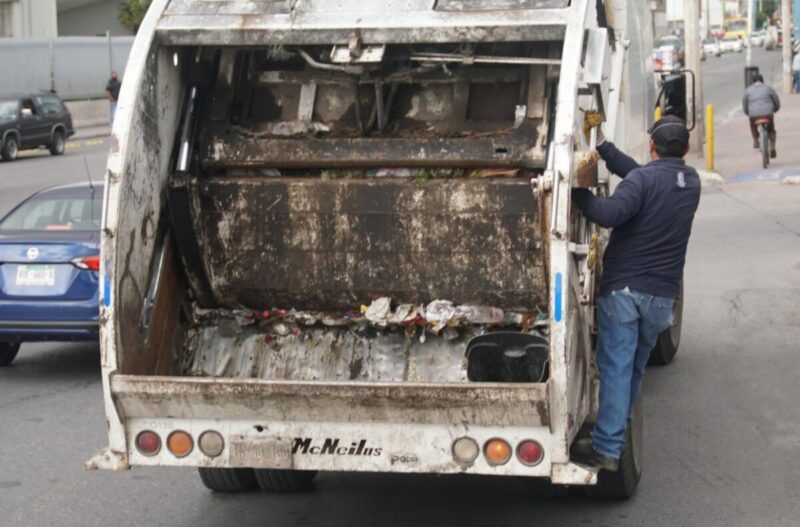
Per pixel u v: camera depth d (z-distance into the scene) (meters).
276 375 6.97
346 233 6.81
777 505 7.15
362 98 6.98
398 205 6.69
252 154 6.82
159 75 6.52
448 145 6.59
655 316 6.46
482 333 6.79
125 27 59.69
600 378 6.48
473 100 6.87
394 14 6.29
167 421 5.95
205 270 6.95
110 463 6.01
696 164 26.20
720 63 76.56
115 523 7.19
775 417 9.00
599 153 6.92
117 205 5.98
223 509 7.43
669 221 6.40
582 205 6.23
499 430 5.67
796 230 17.31
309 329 7.07
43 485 7.95
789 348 11.08
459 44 6.66
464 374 6.81
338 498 7.62
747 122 36.72
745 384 9.95
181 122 6.80
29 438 9.07
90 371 11.56
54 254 10.63
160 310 6.63
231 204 6.82
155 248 6.59
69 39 47.28
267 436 5.87
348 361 6.97
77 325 10.59
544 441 5.63
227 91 6.93
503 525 6.99
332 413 5.76
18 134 35.03
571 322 5.82
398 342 6.97
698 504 7.21
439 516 7.20
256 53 7.09
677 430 8.76
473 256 6.71
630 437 7.01
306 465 5.85
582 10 6.09
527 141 6.50
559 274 5.55
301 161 6.77
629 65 8.61
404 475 8.07
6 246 10.73
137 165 6.26
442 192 6.61
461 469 5.71
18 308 10.61
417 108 6.93
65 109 37.41
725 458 8.09
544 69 6.56
